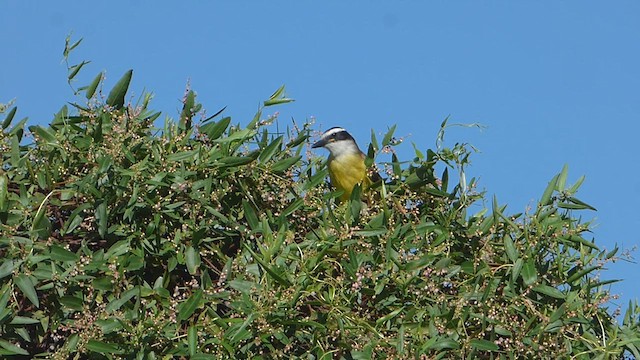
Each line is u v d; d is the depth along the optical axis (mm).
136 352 10242
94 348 10133
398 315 11055
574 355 11227
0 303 10141
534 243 11516
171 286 11328
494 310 11148
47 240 10570
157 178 10977
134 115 11523
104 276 10703
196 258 10969
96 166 11109
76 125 11430
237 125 11961
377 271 11102
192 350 10141
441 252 11523
